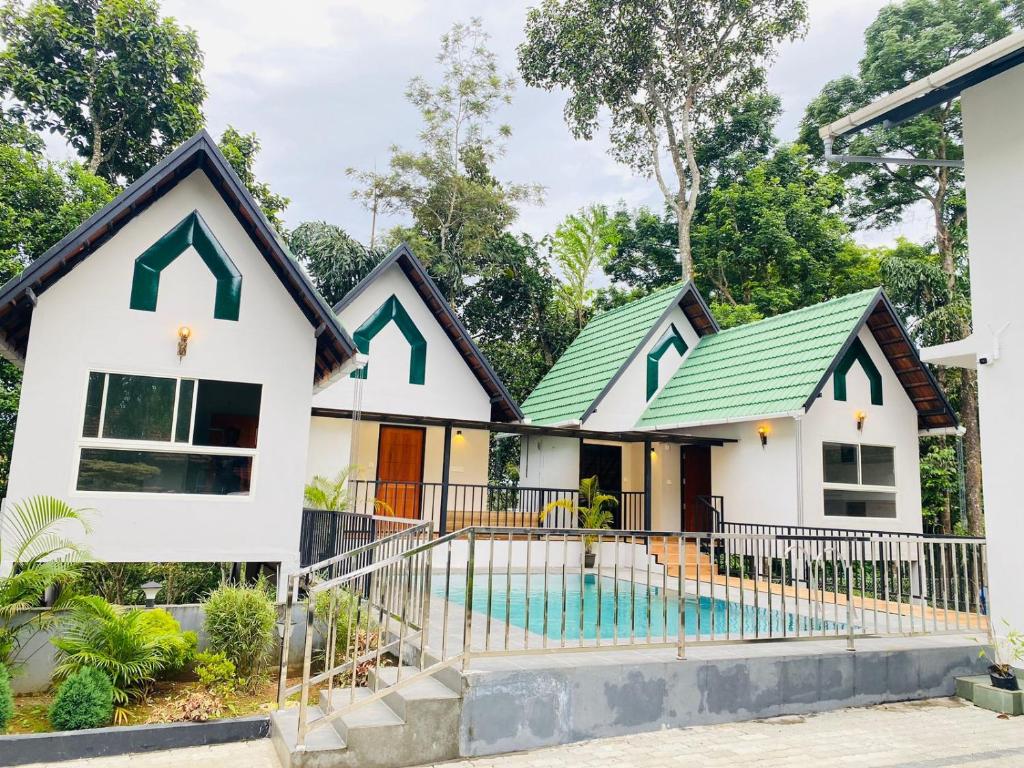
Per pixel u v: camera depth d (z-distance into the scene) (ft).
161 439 29.58
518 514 63.36
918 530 52.34
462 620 27.32
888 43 82.53
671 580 44.39
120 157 70.28
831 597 37.24
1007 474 26.50
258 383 31.35
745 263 94.68
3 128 58.49
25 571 23.35
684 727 20.57
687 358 65.41
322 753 16.58
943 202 83.05
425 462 57.26
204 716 20.42
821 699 22.82
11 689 22.12
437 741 17.56
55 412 28.14
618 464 62.90
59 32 62.39
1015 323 26.78
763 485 50.72
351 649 23.66
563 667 19.21
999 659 25.55
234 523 30.14
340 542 29.53
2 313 27.89
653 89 92.63
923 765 17.99
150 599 30.12
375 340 55.57
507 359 88.84
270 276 32.09
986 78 28.37
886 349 52.75
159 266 30.48
